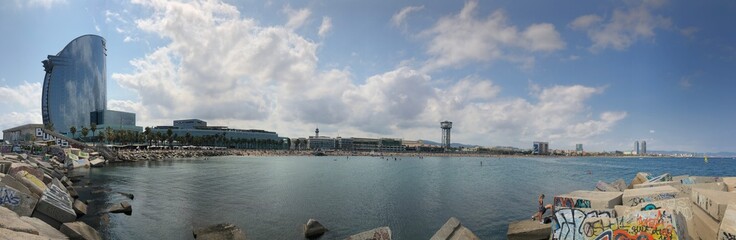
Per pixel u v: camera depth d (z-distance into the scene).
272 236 24.89
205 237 21.64
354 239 16.92
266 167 105.81
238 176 71.19
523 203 40.91
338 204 38.19
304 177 73.12
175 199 39.03
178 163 113.50
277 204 37.44
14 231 11.29
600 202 20.19
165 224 27.30
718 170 130.25
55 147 83.06
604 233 13.01
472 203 40.41
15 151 80.62
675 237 11.14
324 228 26.22
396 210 35.19
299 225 28.11
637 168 143.12
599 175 96.81
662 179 34.22
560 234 14.77
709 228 13.08
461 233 19.80
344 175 80.69
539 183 67.81
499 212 34.94
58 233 15.93
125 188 46.72
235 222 28.67
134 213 30.84
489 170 113.62
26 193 19.38
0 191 17.31
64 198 22.84
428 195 46.97
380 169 109.56
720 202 13.10
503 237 25.50
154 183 53.81
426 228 28.17
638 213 12.20
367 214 32.97
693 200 16.50
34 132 152.38
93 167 82.25
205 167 95.69
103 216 28.94
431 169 113.88
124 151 137.00
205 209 33.69
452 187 58.00
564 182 70.56
